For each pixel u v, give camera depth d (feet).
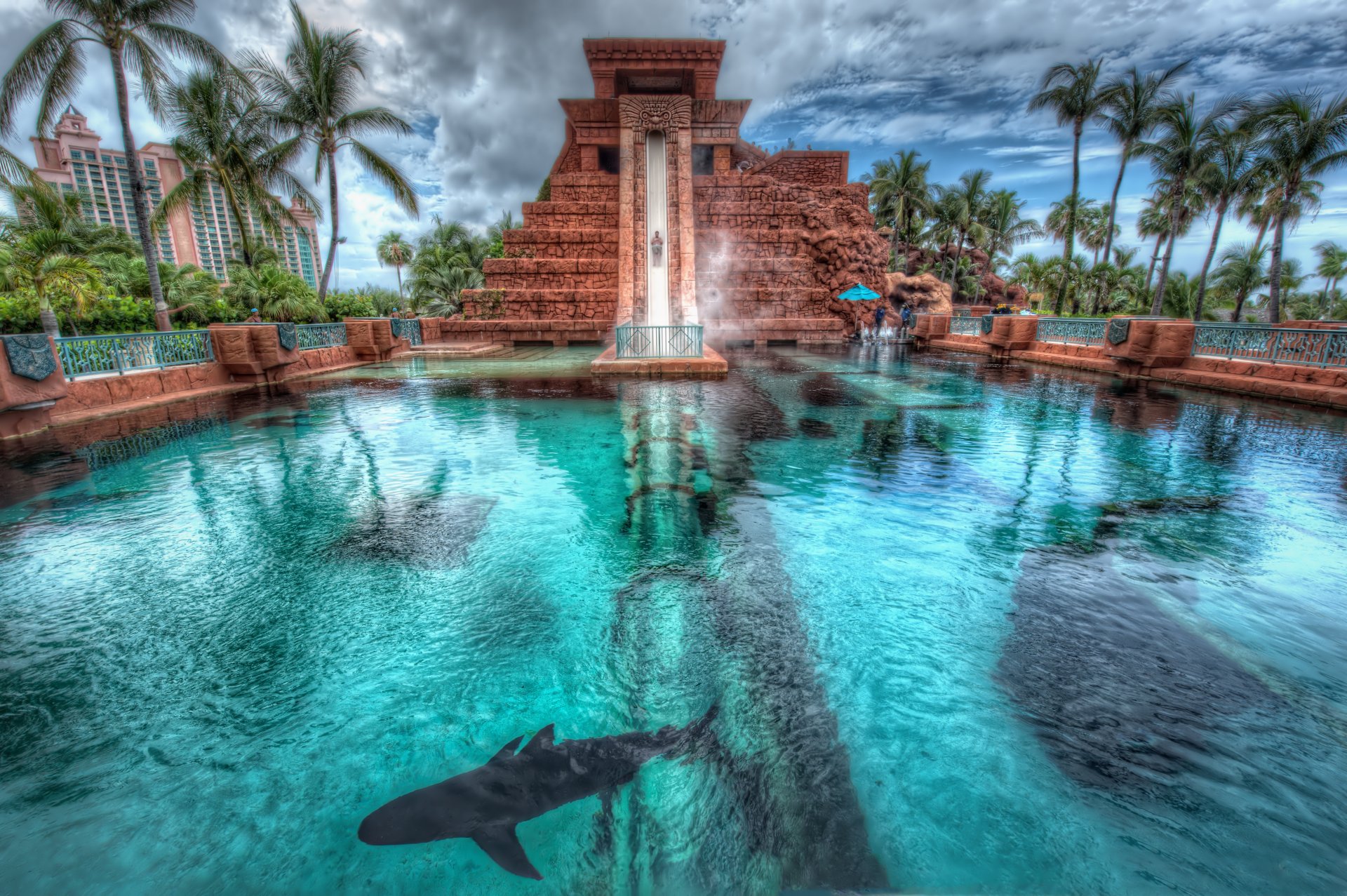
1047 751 8.00
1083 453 24.26
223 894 6.05
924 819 6.87
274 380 45.65
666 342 50.60
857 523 16.83
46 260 53.93
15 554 14.84
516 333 86.22
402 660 10.32
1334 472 21.38
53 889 6.07
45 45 42.88
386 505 18.43
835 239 97.14
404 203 85.66
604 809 6.95
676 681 9.64
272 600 12.48
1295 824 6.78
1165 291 129.08
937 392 40.22
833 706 9.02
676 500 18.92
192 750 8.18
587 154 102.89
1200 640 10.85
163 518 17.40
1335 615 11.71
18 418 27.45
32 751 8.14
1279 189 86.58
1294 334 36.22
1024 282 178.81
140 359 36.52
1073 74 103.04
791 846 6.46
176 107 69.97
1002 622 11.55
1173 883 6.01
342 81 79.61
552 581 13.37
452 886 6.11
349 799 7.27
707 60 101.76
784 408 34.58
